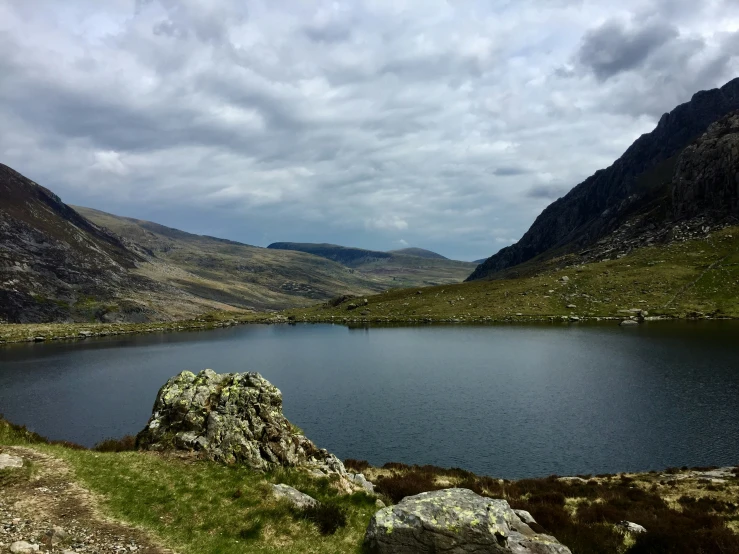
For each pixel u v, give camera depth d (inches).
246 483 930.7
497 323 6712.6
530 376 3307.1
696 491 1273.4
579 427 2169.0
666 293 6540.4
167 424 1134.4
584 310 6638.8
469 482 1363.2
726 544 813.2
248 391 1176.2
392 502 1048.8
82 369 4227.4
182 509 786.8
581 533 924.0
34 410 2741.1
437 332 6358.3
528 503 1152.8
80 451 987.9
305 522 813.9
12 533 600.4
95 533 652.1
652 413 2304.4
